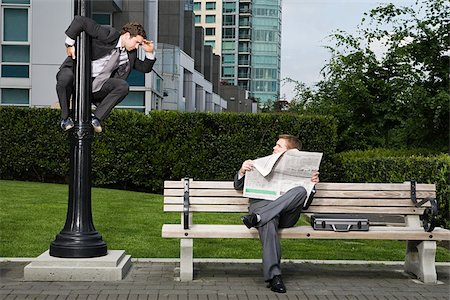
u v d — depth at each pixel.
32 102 23.69
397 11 17.52
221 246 9.54
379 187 7.90
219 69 78.25
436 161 10.91
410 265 7.85
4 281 7.07
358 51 18.05
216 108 73.75
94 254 7.37
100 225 10.96
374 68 17.94
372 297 6.65
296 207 7.19
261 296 6.61
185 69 48.19
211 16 118.50
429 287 7.16
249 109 89.81
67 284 6.99
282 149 7.63
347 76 17.92
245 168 7.45
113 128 17.98
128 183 18.64
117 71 7.97
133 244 9.47
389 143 17.81
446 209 10.73
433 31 16.69
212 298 6.49
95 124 7.62
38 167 18.78
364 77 17.92
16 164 18.53
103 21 30.44
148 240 9.83
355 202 7.86
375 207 7.87
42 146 18.45
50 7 23.70
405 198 7.91
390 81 17.50
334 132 17.44
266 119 17.61
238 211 7.67
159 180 18.09
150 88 26.69
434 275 7.39
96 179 18.14
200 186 7.70
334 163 17.38
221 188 7.70
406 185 7.93
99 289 6.78
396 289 7.03
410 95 16.33
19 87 23.59
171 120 17.86
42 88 23.70
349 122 18.23
